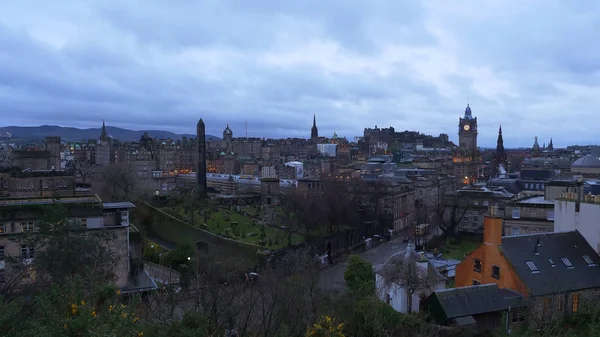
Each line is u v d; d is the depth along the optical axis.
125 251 67.88
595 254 56.69
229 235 103.81
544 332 40.69
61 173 124.44
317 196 135.88
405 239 126.19
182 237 103.56
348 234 118.88
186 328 29.08
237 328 37.47
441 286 57.31
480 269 56.50
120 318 22.48
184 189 175.50
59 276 47.22
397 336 42.16
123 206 72.38
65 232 54.25
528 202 86.38
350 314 45.03
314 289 54.75
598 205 57.09
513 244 55.09
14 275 53.50
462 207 121.06
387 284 56.22
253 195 167.88
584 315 46.19
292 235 109.88
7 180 120.38
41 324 24.36
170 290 44.62
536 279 51.25
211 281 45.91
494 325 45.84
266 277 58.47
